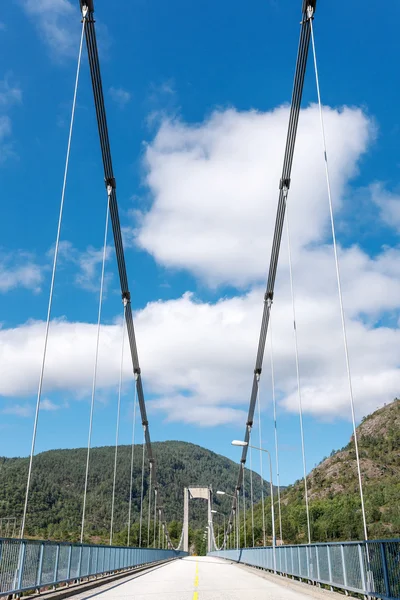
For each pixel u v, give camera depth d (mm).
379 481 129875
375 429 169250
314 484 145375
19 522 87375
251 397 49656
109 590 18594
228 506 195125
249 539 82250
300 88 26766
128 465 150625
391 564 10789
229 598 15500
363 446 157750
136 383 48188
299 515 91312
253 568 37094
